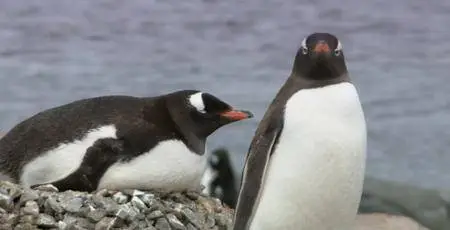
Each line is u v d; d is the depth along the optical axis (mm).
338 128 8375
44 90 29969
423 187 18641
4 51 40812
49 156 9969
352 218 8898
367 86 33094
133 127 9977
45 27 52000
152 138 9953
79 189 9828
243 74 34750
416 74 35969
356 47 46125
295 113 8500
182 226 9508
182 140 10062
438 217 17297
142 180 9883
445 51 43094
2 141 10320
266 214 8719
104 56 40156
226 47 44625
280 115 8609
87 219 9156
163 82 32969
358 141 8461
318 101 8477
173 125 10078
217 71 35656
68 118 10188
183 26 55312
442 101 29812
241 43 46438
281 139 8562
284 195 8594
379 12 63094
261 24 56750
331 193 8547
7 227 8953
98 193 9570
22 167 10094
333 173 8445
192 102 10117
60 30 50812
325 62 8547
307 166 8438
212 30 53281
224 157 16078
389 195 17609
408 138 25109
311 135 8398
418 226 15391
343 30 54969
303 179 8484
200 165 10219
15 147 10164
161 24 56188
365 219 15305
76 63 37188
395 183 17984
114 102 10352
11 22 54469
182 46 44906
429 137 25172
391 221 15305
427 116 27766
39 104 27797
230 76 34219
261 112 26438
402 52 43250
